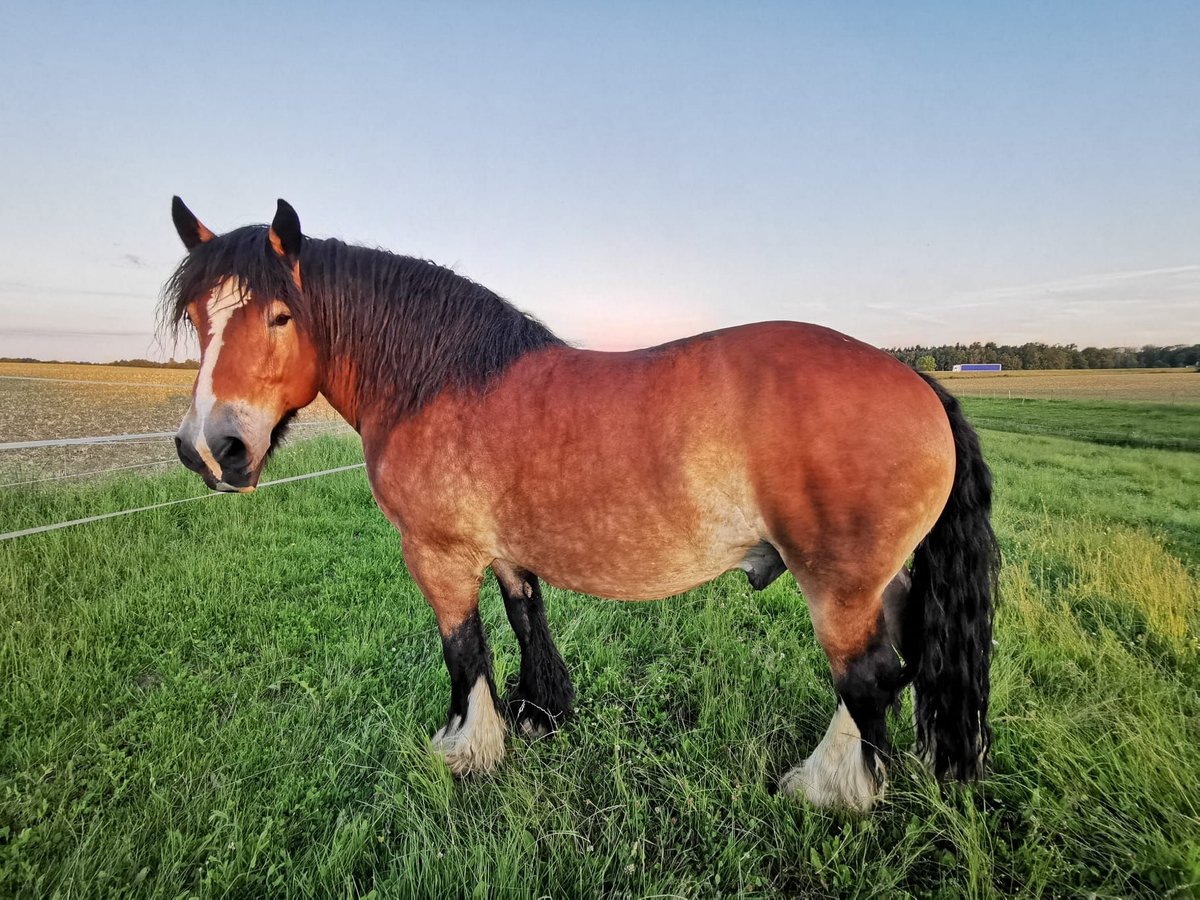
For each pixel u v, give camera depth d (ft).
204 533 17.31
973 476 6.25
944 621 6.40
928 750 6.85
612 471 6.01
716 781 7.24
